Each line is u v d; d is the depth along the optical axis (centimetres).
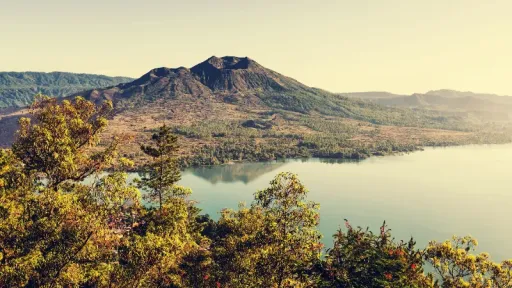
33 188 2627
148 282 2562
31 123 2927
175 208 3391
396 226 12531
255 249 2720
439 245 3441
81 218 2212
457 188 18112
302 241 2450
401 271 2627
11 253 2073
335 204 14975
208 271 3647
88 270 2261
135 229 3212
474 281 3262
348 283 2561
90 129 3152
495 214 13962
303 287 2564
